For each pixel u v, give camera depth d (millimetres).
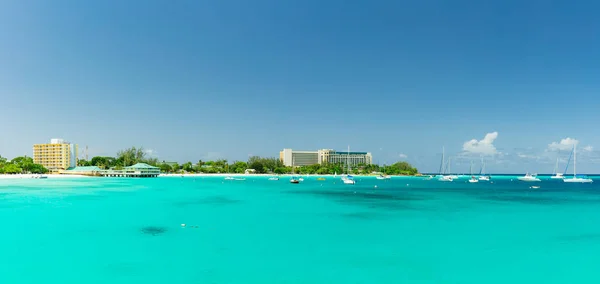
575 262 27375
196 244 31953
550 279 23781
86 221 43375
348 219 46375
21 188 101438
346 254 28922
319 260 27250
